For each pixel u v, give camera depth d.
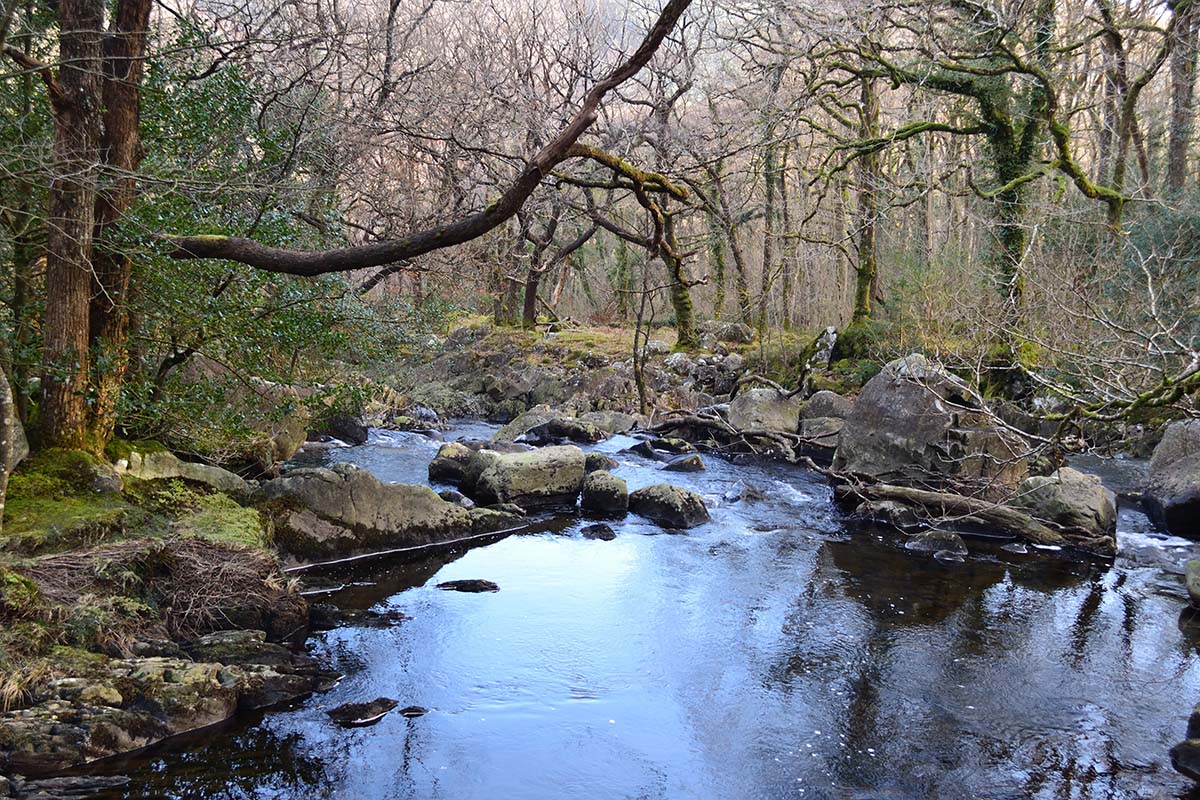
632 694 6.45
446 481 13.50
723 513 12.18
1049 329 13.50
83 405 7.89
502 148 13.51
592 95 6.16
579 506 12.31
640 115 14.53
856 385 18.89
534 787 5.14
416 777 5.16
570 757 5.50
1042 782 5.33
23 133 7.49
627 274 30.92
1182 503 11.10
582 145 6.35
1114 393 8.80
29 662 5.35
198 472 8.98
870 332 19.78
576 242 20.48
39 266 8.69
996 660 7.21
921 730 5.98
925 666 7.07
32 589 5.82
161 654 6.03
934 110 19.81
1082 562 10.10
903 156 23.55
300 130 9.98
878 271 23.58
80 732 4.99
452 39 15.35
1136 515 12.16
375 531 9.65
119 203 7.82
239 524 8.15
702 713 6.18
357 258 6.79
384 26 12.67
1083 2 16.80
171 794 4.77
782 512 12.32
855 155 17.62
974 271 17.38
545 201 13.96
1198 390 6.79
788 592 8.87
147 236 7.58
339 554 9.37
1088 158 28.88
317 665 6.59
